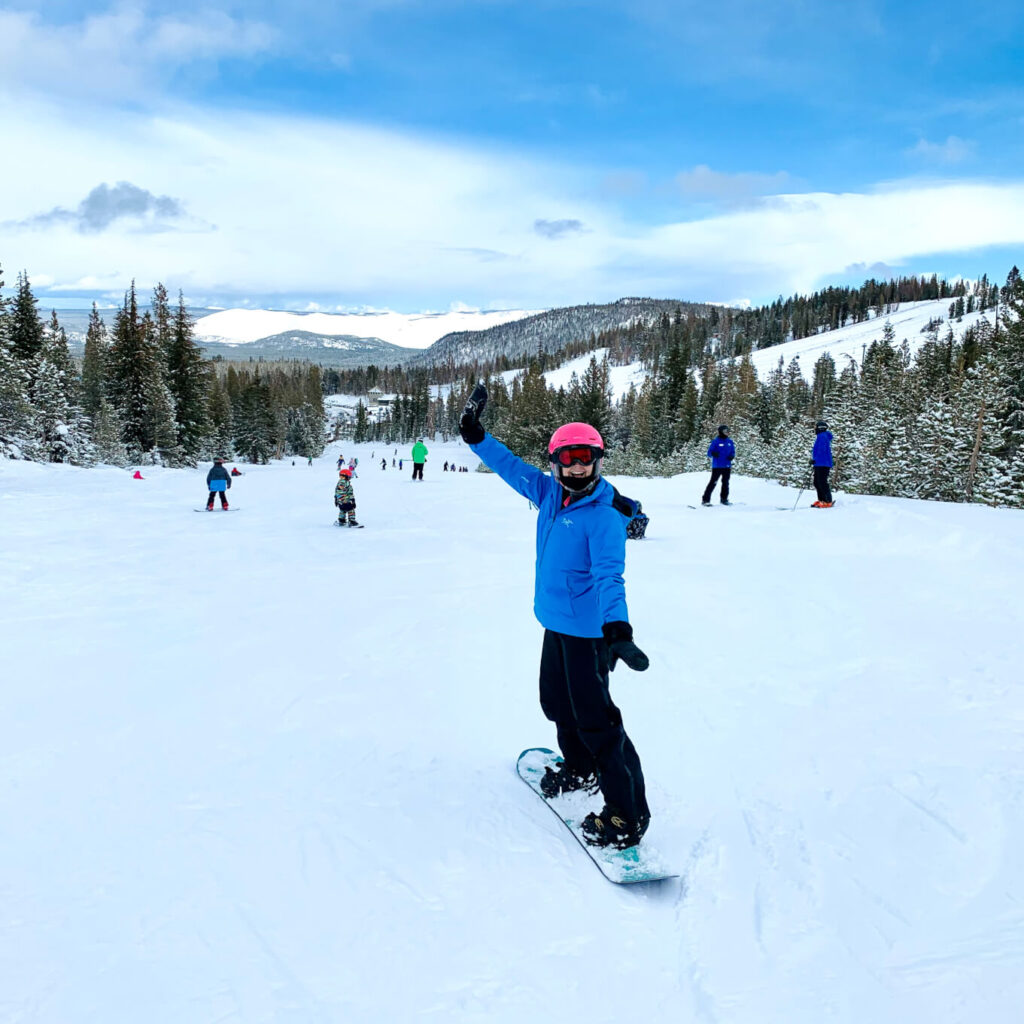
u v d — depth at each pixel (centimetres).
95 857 244
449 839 265
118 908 216
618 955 205
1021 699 404
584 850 259
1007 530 863
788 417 7156
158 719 380
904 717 383
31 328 3978
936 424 2864
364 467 7688
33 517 1316
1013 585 671
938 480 2838
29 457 2895
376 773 320
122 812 278
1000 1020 178
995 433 2667
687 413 7569
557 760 324
